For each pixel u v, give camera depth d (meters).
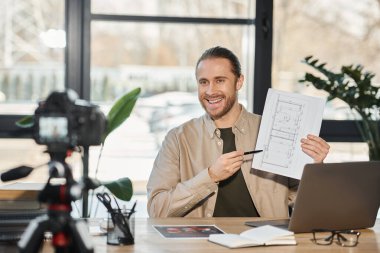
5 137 3.62
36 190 1.95
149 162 3.79
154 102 3.77
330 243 1.95
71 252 1.39
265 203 2.56
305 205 2.04
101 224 2.04
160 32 3.74
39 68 3.67
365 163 2.10
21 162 3.67
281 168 2.38
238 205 2.56
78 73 3.64
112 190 3.13
